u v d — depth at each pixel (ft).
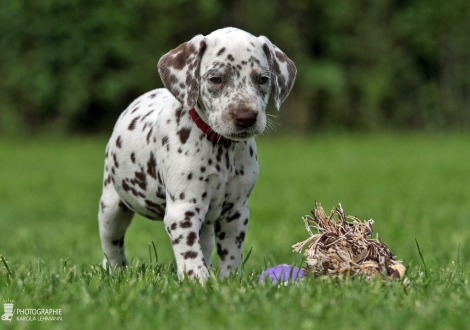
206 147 19.43
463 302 15.96
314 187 58.65
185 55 19.42
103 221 23.04
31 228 39.93
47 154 93.15
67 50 117.29
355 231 18.30
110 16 117.08
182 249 19.35
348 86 125.39
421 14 128.88
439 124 128.88
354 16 126.11
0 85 117.19
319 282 17.10
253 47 19.15
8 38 117.50
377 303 15.53
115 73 118.32
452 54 130.00
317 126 124.57
